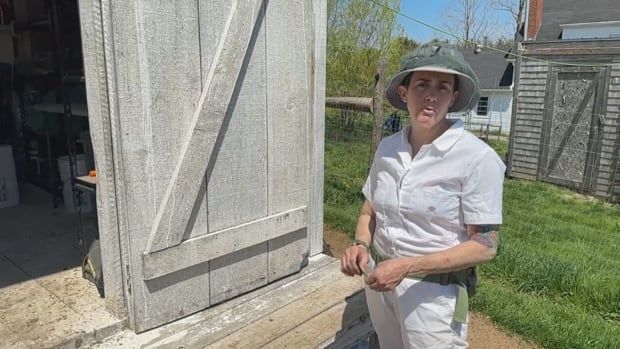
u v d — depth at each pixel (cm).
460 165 151
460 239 160
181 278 202
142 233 184
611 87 844
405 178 161
